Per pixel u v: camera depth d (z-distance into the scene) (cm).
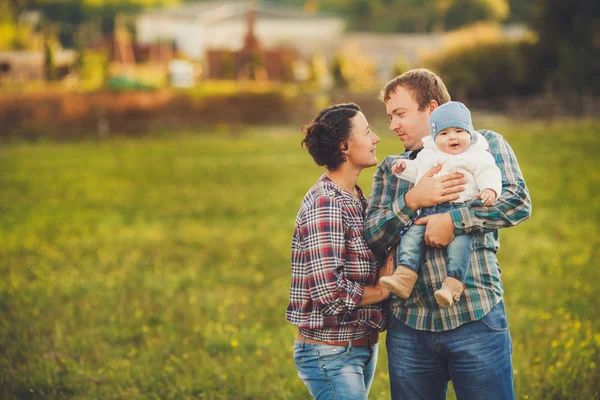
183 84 5050
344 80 5100
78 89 3650
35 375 576
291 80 5381
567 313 709
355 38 6838
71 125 3544
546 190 1575
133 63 5753
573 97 3756
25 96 3469
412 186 354
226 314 761
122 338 689
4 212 1553
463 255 328
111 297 830
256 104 4091
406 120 360
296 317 359
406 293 332
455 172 336
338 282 340
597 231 1155
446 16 9431
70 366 607
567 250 1025
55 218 1469
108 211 1558
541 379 538
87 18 9800
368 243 353
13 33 6025
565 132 2942
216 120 3966
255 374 584
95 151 2977
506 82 4247
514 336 646
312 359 355
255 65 5181
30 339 679
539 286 834
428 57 4475
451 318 334
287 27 8612
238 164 2430
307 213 350
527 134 2905
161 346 654
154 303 807
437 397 350
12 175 2208
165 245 1177
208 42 8238
